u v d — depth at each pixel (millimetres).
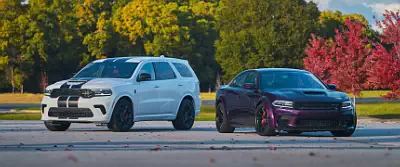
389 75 57094
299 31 149000
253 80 32500
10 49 163750
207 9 195625
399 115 63719
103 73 36094
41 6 167250
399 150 22938
